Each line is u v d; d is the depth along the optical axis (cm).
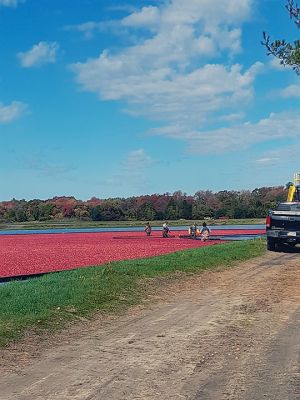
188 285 1557
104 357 809
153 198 12925
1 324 994
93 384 682
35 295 1286
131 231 7212
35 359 802
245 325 1022
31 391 656
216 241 4169
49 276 1744
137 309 1204
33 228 9694
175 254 2277
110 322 1070
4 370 746
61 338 937
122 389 662
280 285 1533
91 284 1444
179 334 952
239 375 716
